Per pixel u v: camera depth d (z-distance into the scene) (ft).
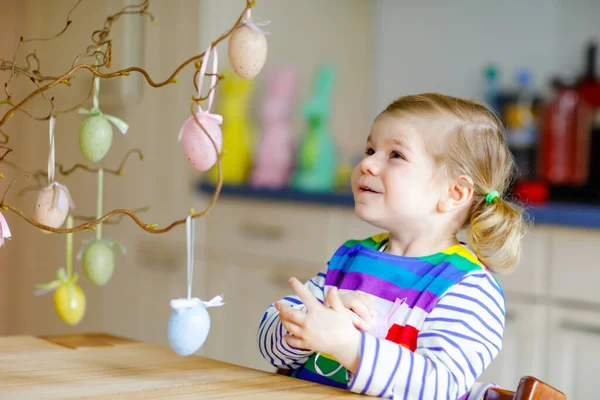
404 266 3.31
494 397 2.75
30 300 9.49
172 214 8.29
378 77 9.19
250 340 7.66
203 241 8.12
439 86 8.58
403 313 3.12
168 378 2.64
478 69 8.25
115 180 8.73
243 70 2.44
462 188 3.46
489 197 3.55
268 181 8.10
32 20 9.06
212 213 8.05
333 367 3.23
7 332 9.73
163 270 8.30
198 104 2.39
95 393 2.39
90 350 3.09
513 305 5.90
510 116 7.28
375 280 3.30
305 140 8.04
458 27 8.41
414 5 8.80
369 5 9.25
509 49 8.00
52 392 2.40
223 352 7.89
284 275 7.40
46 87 2.33
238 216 7.81
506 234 3.51
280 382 2.66
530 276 5.82
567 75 7.57
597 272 5.49
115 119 2.72
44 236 9.28
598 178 7.00
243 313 7.73
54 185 2.61
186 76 8.09
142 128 8.49
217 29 8.13
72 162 8.91
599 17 7.36
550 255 5.73
